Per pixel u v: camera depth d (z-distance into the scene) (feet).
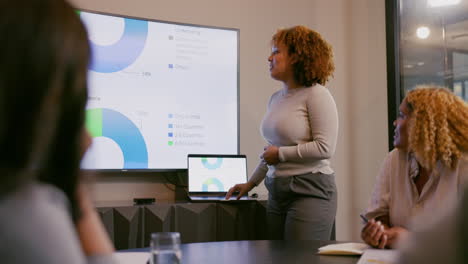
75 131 1.91
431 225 1.27
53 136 1.83
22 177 1.66
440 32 11.44
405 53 12.20
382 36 12.50
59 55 1.73
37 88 1.68
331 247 4.94
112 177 10.32
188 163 10.17
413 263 1.26
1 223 1.56
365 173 12.72
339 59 13.03
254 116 11.87
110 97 10.12
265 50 12.12
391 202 6.26
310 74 8.02
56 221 1.64
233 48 11.41
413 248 1.27
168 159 10.60
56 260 1.58
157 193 10.71
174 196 10.85
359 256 4.74
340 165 12.91
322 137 7.74
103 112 10.03
